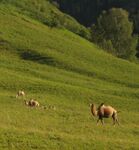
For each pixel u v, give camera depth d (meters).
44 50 133.12
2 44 131.25
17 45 132.25
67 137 47.25
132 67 137.50
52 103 81.38
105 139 49.12
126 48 198.00
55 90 94.50
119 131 57.09
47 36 150.50
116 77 123.31
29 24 160.00
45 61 124.12
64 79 110.94
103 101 92.38
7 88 91.94
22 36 142.38
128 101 94.25
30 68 116.38
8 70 109.19
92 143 46.44
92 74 121.88
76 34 192.75
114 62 138.75
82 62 130.62
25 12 181.12
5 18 156.12
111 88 110.25
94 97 94.06
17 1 190.38
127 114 77.44
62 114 67.88
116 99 94.50
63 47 141.75
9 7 176.12
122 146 47.03
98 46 183.62
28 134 46.47
